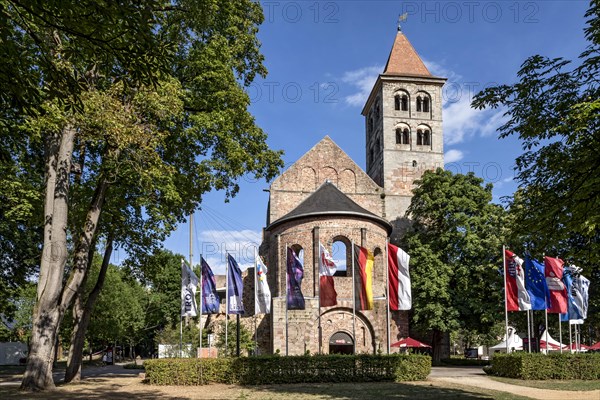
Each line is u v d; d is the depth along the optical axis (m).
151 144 22.25
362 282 29.53
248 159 27.52
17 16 10.69
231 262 32.50
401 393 22.02
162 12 22.64
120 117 20.78
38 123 18.66
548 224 14.72
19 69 10.44
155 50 10.38
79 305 29.16
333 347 41.09
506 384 26.69
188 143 27.59
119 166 24.22
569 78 14.44
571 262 15.96
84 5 9.36
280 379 26.95
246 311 52.00
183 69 26.83
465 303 46.47
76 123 20.02
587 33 13.97
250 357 27.11
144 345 93.06
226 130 26.59
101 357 78.44
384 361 28.08
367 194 55.81
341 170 55.69
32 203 27.28
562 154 14.30
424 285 46.09
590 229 12.62
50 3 9.24
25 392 21.44
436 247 49.31
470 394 21.67
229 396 21.20
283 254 43.31
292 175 54.56
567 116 13.26
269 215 54.00
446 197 49.91
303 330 39.19
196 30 25.92
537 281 31.28
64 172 23.42
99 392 22.53
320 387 24.80
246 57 30.11
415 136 60.38
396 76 60.88
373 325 40.91
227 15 27.72
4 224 32.22
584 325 54.66
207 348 37.38
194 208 29.95
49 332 22.83
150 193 25.05
